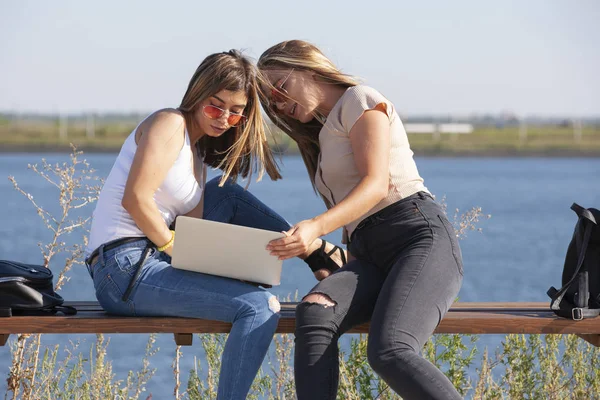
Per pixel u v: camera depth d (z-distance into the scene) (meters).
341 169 5.53
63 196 6.98
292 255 5.15
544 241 30.88
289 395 6.36
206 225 5.14
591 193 65.44
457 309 5.85
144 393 8.20
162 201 5.48
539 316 5.48
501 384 6.56
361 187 5.19
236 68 5.50
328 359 4.94
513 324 5.39
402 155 5.50
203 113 5.55
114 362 9.68
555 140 164.00
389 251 5.38
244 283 5.28
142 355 10.08
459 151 155.25
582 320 5.38
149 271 5.29
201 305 5.17
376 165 5.25
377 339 4.80
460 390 6.39
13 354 6.55
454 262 5.22
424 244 5.22
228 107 5.54
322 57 5.85
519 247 28.66
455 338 6.25
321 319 5.01
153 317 5.32
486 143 159.12
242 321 5.08
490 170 111.94
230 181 6.30
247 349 5.02
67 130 147.62
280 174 6.18
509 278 20.06
